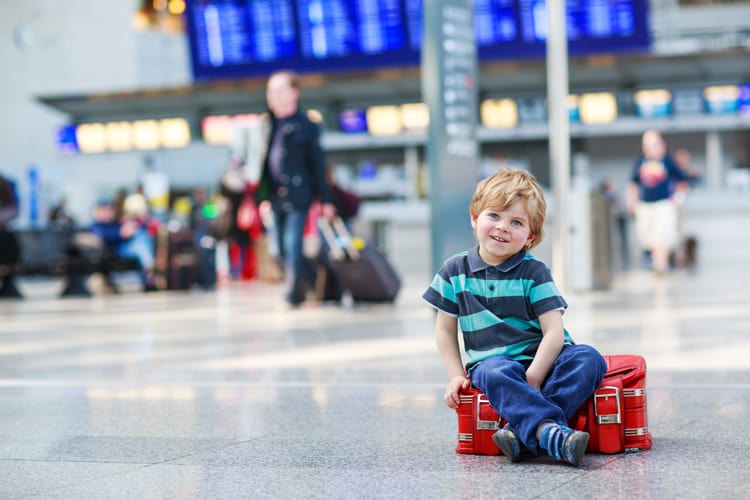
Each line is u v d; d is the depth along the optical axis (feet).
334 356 23.43
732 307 34.06
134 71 120.98
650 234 55.16
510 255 12.39
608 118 85.56
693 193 77.46
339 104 89.25
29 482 11.43
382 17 74.54
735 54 79.15
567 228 39.09
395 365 21.53
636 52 79.61
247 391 18.40
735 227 76.64
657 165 54.80
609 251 45.34
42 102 94.63
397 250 75.72
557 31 38.32
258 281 67.62
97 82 116.16
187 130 94.07
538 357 12.01
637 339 24.93
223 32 76.69
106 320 37.06
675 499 9.87
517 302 12.28
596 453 12.18
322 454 12.62
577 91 85.71
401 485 10.79
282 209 37.45
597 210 44.37
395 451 12.69
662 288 45.29
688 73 82.79
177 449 13.19
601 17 74.02
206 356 24.14
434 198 32.53
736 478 10.75
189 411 16.31
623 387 12.21
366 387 18.51
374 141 89.20
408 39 74.43
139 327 33.45
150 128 94.68
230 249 70.74
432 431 14.05
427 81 32.58
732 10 99.19
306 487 10.82
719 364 20.21
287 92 36.81
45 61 110.42
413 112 88.02
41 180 88.02
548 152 88.94
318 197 37.65
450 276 12.69
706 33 98.99
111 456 12.82
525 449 12.07
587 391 11.97
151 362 23.26
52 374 21.56
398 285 40.19
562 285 39.42
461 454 12.39
